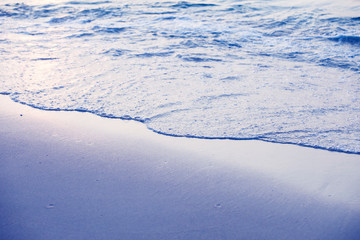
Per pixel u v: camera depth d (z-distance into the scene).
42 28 8.55
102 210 1.78
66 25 9.00
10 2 12.59
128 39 7.20
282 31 8.37
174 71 4.82
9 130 2.81
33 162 2.28
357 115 3.43
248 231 1.66
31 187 1.98
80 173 2.16
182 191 2.00
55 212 1.75
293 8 11.13
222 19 9.72
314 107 3.62
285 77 4.84
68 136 2.73
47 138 2.68
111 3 12.16
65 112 3.26
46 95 3.71
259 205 1.88
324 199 1.96
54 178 2.09
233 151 2.56
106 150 2.51
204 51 6.29
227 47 6.76
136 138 2.73
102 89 3.94
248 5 11.66
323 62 5.89
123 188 2.00
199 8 11.25
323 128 3.06
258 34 8.09
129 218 1.72
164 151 2.52
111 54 5.74
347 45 7.18
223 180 2.14
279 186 2.09
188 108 3.42
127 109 3.35
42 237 1.55
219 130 2.93
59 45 6.52
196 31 8.16
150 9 11.12
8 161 2.29
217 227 1.68
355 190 2.06
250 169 2.29
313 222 1.75
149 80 4.33
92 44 6.63
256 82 4.49
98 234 1.59
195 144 2.66
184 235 1.61
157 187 2.03
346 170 2.32
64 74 4.54
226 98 3.78
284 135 2.88
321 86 4.48
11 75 4.43
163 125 3.00
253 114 3.33
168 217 1.75
